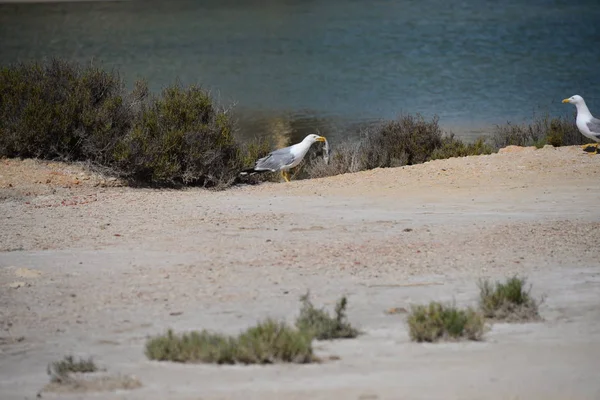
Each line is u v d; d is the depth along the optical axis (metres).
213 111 34.75
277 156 32.94
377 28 104.12
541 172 30.59
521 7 123.06
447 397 11.10
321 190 29.94
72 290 17.72
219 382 12.05
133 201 27.92
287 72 76.69
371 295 17.00
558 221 23.50
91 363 13.05
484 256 19.91
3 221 24.72
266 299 16.80
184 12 116.19
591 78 73.88
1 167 31.31
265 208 26.50
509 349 13.72
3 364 13.57
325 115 58.25
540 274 18.42
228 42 93.25
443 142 38.59
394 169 32.72
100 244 21.80
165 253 20.69
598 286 17.52
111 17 110.75
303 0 128.00
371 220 24.27
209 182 33.06
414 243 21.23
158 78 72.06
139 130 32.03
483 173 30.88
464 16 114.50
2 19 108.88
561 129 38.81
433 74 76.50
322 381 11.98
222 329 14.91
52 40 93.31
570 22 109.00
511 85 70.81
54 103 33.59
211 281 18.12
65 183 30.53
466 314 15.02
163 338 13.91
